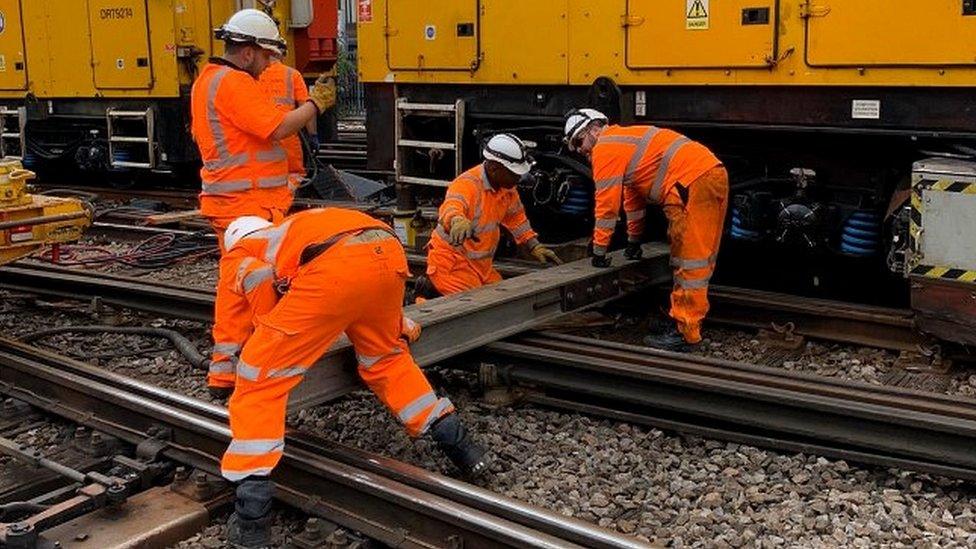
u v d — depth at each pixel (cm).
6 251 612
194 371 618
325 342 402
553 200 783
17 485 445
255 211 552
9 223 602
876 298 695
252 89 537
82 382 524
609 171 614
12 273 811
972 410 439
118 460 455
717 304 673
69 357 618
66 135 1398
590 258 680
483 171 616
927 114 591
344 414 538
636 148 609
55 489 454
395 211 863
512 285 598
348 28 2852
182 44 1194
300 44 1307
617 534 357
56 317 749
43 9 1324
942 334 548
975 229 524
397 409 441
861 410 447
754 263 750
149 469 445
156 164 1245
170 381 604
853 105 618
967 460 427
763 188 693
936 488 436
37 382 558
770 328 647
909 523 404
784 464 462
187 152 1222
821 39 616
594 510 421
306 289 388
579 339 575
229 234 436
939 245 538
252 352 392
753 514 415
